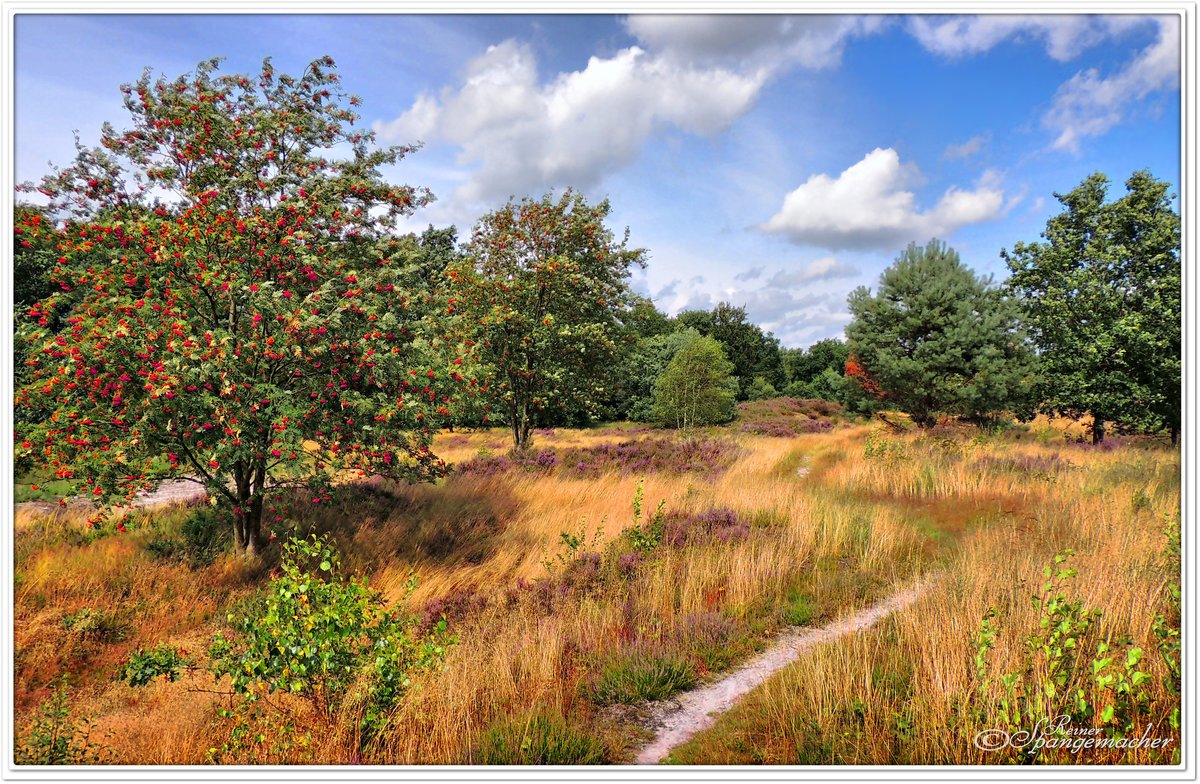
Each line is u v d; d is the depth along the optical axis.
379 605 5.75
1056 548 7.05
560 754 3.69
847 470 13.15
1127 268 16.25
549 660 4.81
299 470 6.81
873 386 21.50
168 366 6.18
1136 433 17.44
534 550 8.43
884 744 3.56
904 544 8.06
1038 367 17.28
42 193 7.04
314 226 7.96
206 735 4.30
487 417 16.27
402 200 8.80
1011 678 3.50
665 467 14.59
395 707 4.05
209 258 7.28
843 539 8.03
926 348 19.02
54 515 9.30
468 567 7.93
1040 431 19.58
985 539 7.55
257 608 6.12
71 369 6.10
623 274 17.52
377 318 7.54
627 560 7.21
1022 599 4.94
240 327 7.25
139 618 6.46
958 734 3.48
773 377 58.44
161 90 7.64
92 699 5.09
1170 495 9.34
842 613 5.85
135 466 6.93
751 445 18.91
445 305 9.28
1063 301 16.78
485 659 4.98
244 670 3.93
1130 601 4.74
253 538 8.09
